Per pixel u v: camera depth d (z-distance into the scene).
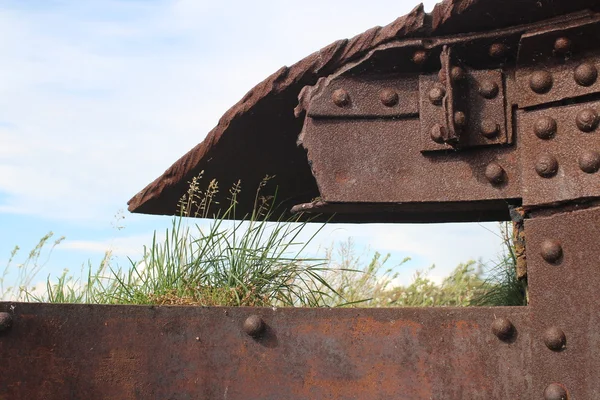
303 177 3.78
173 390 2.59
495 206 2.73
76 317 2.59
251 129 3.14
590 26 2.34
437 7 2.51
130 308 2.63
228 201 4.00
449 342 2.50
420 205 2.71
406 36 2.60
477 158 2.62
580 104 2.42
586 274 2.33
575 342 2.32
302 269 3.84
